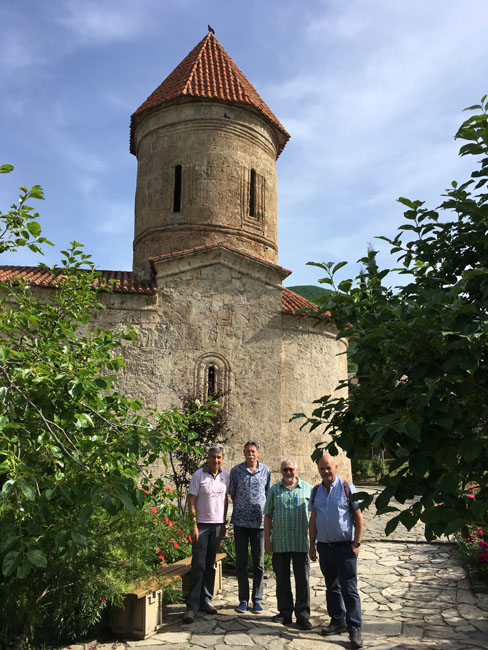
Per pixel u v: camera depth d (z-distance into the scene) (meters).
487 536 7.34
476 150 3.86
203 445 10.10
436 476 3.07
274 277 14.59
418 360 3.21
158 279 13.87
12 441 3.26
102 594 4.91
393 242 4.32
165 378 13.27
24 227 4.34
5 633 4.76
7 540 2.83
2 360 3.41
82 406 3.93
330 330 15.39
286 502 5.84
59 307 5.91
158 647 5.06
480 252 3.94
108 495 2.95
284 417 14.13
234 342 13.92
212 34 19.81
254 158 16.80
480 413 3.31
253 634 5.43
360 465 22.67
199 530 6.15
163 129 16.52
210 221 15.66
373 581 7.55
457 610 6.21
